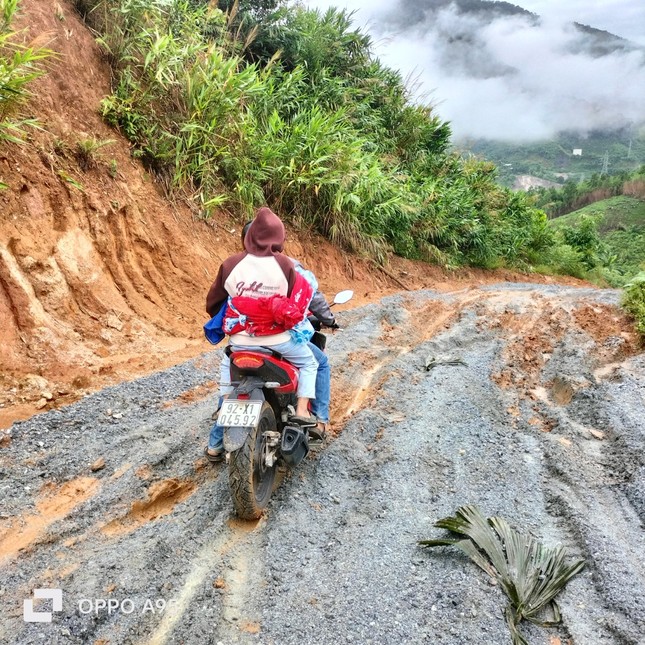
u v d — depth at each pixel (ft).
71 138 23.49
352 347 23.81
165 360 20.63
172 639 9.52
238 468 11.87
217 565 11.20
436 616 10.01
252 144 32.94
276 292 12.66
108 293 21.85
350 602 10.29
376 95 51.90
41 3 25.88
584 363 21.40
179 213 27.63
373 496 13.51
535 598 10.50
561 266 69.62
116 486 13.20
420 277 44.39
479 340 25.48
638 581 10.71
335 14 49.80
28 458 14.16
